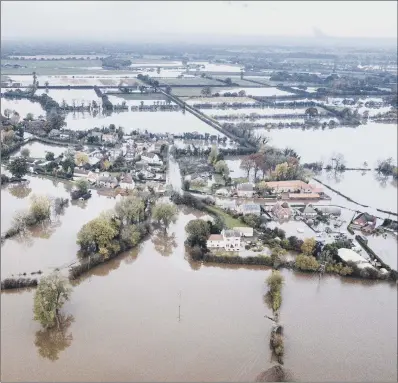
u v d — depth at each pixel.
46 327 174.38
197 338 172.38
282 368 158.75
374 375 159.12
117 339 170.50
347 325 183.50
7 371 154.88
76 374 154.88
